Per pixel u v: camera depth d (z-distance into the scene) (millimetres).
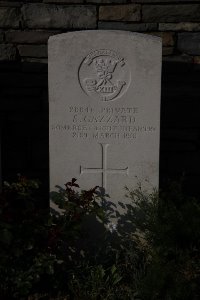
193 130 3662
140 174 2998
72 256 3057
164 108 3631
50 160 2965
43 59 3572
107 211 3053
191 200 3361
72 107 2891
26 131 3670
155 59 2820
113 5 3475
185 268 2504
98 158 2973
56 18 3494
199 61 3562
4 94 3611
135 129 2928
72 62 2824
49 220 2768
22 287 2574
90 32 2795
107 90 2869
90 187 3018
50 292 2801
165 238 2656
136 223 2875
